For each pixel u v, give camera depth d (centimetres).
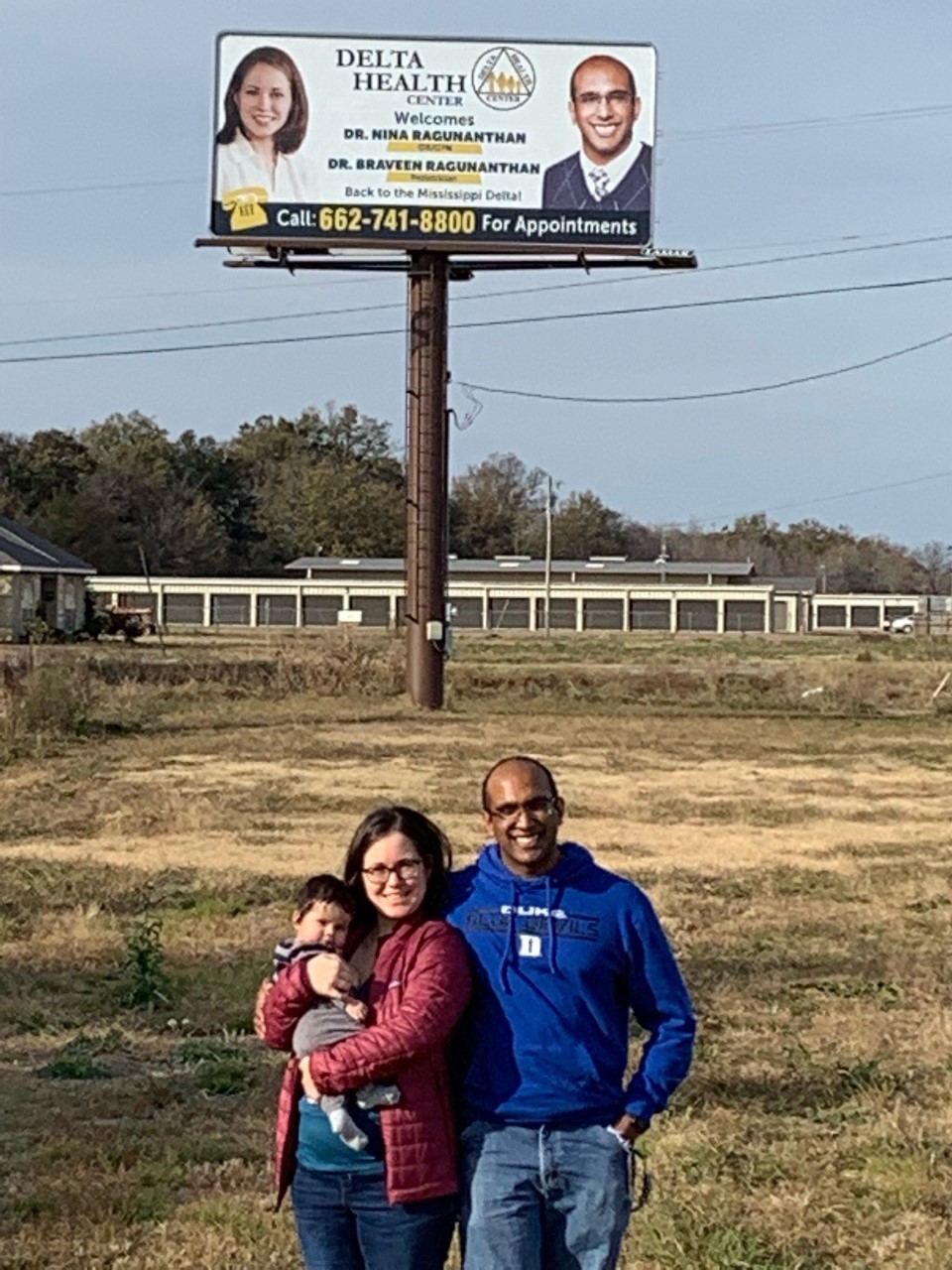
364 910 455
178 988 1065
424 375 3581
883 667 5047
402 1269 438
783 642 8638
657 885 1511
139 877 1502
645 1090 447
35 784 2212
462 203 3572
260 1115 816
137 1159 746
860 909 1406
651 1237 648
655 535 17225
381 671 3850
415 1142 432
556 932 445
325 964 436
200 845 1720
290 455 14600
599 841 1806
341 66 3572
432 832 456
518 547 15500
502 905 449
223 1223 664
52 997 1052
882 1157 742
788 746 2962
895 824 2000
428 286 3578
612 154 3600
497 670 4628
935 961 1183
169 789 2181
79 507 10688
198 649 6041
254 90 3569
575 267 3616
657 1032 454
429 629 3556
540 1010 441
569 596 11269
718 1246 635
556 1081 439
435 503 3534
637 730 3177
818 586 15438
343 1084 426
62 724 2909
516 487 15812
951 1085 864
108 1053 929
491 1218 434
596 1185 439
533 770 454
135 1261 627
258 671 4031
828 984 1107
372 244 3559
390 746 2794
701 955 1200
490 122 3578
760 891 1492
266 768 2461
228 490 13375
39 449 11525
